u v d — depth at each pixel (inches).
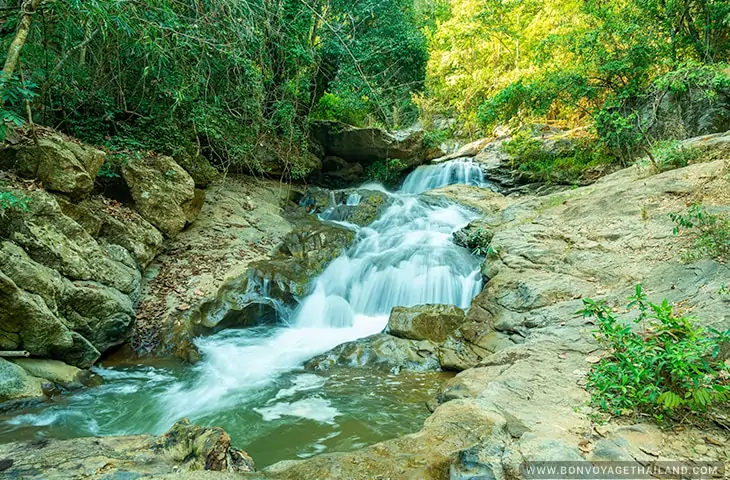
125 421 167.2
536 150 542.9
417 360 217.5
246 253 325.1
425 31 921.5
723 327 141.3
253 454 141.8
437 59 1024.2
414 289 307.9
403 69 628.1
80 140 275.3
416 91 688.4
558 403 128.6
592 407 124.2
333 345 255.9
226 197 402.3
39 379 178.2
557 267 251.1
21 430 152.7
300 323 293.4
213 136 371.9
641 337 137.9
